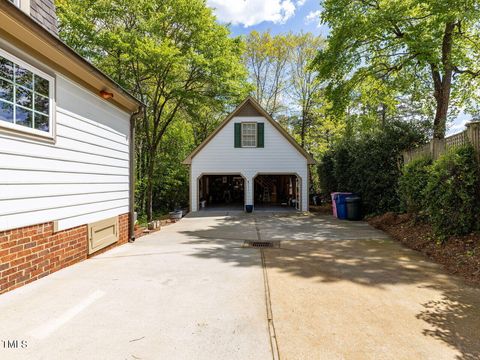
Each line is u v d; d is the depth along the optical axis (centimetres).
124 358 211
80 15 1131
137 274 405
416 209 697
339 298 326
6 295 320
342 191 1258
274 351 222
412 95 1122
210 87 1386
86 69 451
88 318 271
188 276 399
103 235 558
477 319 275
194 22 1235
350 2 930
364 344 233
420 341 237
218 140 1403
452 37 887
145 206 1706
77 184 472
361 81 1092
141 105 677
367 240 673
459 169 509
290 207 1509
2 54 323
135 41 1160
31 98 370
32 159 368
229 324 263
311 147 2178
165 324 262
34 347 222
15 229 340
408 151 847
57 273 407
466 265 426
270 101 2470
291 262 478
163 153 1811
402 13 843
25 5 452
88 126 509
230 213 1280
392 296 332
